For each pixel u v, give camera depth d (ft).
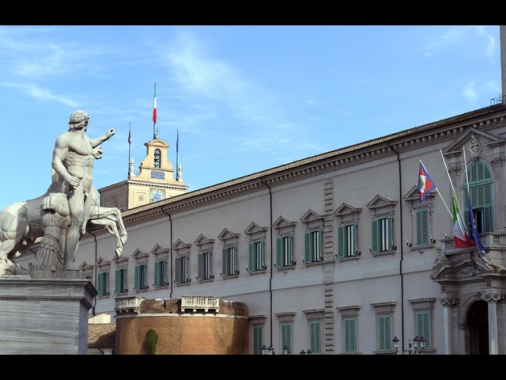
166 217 284.82
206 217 266.98
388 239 204.33
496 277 173.27
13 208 86.69
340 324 215.31
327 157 219.61
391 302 200.34
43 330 81.46
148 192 396.78
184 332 235.40
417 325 193.88
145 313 238.48
